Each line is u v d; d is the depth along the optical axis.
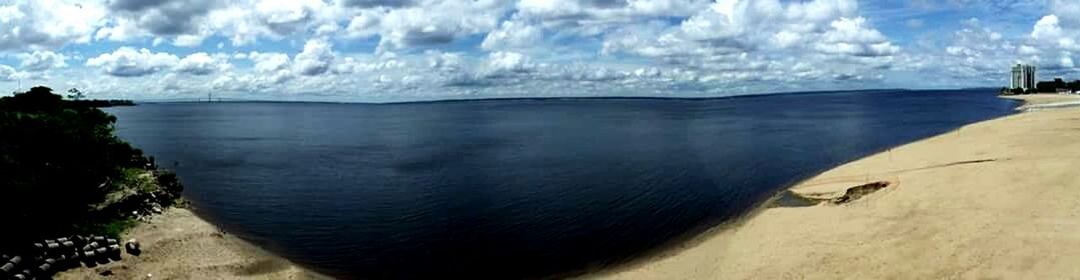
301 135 131.00
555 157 77.81
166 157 84.94
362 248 36.53
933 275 24.45
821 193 41.06
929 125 120.12
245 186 57.50
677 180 56.56
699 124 146.25
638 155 78.31
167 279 29.48
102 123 66.06
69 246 29.64
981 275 23.86
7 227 30.75
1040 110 135.62
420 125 167.38
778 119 160.88
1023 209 30.98
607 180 57.59
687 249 33.56
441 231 40.03
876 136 98.25
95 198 39.75
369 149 94.12
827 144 86.62
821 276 25.91
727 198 46.91
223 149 97.31
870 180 43.84
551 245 36.53
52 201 34.97
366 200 49.94
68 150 40.34
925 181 40.50
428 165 71.69
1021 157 46.41
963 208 32.50
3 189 31.44
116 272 29.58
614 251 34.88
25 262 27.81
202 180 61.47
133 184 45.44
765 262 28.59
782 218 36.25
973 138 66.75
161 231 36.66
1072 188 34.06
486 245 36.88
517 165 70.31
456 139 111.56
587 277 30.80
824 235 31.02
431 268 33.06
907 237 28.81
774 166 63.94
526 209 45.66
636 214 43.16
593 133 121.25
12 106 62.75
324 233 39.72
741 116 184.88
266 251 35.38
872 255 27.23
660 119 177.38
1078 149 48.41
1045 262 24.05
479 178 60.47
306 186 57.34
